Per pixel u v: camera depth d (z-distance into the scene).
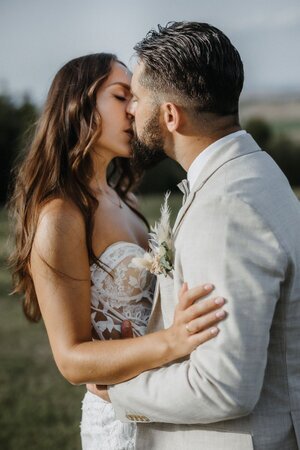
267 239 1.70
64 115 2.34
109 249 2.34
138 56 1.97
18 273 2.38
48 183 2.27
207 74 1.85
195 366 1.72
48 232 2.14
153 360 1.85
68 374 2.05
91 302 2.30
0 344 6.02
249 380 1.65
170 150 1.98
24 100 15.62
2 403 4.72
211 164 1.85
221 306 1.67
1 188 14.86
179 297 1.78
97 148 2.41
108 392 1.98
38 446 4.05
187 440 1.87
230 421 1.80
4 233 10.67
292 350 1.79
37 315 2.46
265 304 1.66
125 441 2.33
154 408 1.82
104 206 2.42
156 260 1.92
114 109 2.36
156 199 13.25
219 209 1.73
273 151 17.64
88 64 2.37
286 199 1.81
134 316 2.36
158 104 1.93
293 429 1.79
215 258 1.69
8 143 14.92
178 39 1.88
